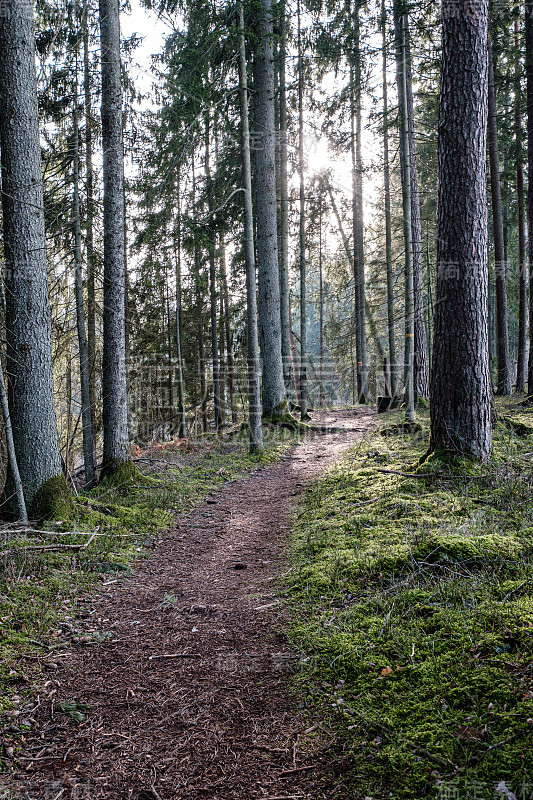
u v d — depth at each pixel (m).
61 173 9.95
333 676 3.38
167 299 19.31
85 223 10.26
